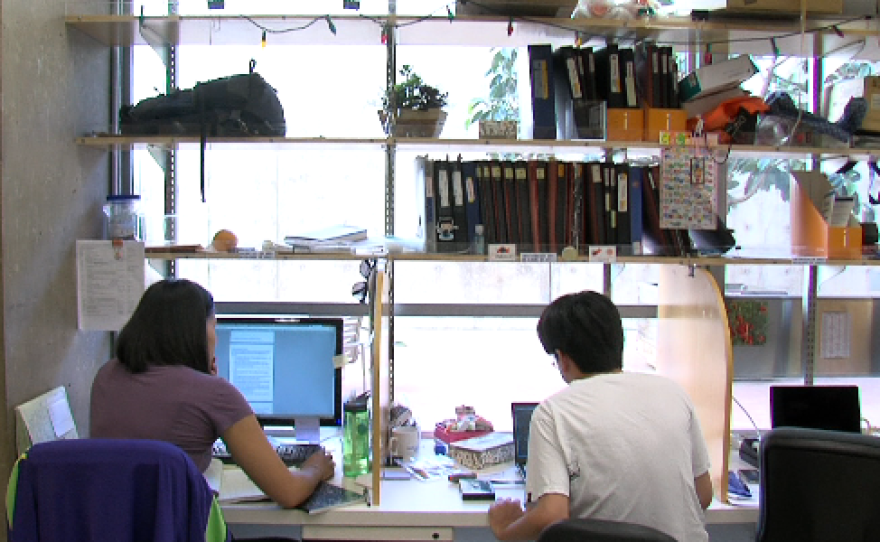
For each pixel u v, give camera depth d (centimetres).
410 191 240
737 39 226
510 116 246
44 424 193
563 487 145
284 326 221
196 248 212
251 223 253
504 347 262
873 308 260
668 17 216
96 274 212
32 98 192
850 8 225
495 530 167
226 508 178
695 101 219
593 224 212
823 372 261
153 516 136
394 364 245
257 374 221
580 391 155
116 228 215
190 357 170
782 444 167
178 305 169
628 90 212
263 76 215
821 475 164
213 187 252
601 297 165
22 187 188
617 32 218
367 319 247
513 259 206
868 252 216
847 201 221
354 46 241
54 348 203
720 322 197
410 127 208
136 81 246
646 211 217
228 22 209
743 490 196
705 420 206
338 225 231
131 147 230
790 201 239
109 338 236
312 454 204
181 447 161
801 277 260
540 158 236
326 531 183
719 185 249
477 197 209
